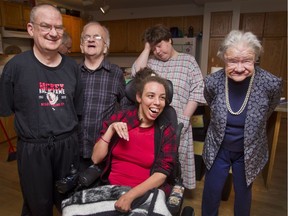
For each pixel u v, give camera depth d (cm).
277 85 123
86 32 148
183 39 507
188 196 214
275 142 216
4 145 337
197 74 178
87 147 153
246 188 141
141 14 584
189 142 188
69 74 131
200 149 232
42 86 120
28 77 117
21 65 117
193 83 177
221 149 141
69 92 129
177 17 549
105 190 111
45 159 124
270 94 125
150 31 175
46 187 128
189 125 184
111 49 614
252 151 131
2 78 117
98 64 154
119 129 120
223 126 132
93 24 151
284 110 195
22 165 124
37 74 119
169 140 122
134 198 104
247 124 126
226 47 119
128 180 123
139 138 123
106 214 101
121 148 125
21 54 119
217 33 496
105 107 152
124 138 119
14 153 292
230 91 129
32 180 125
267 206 202
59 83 126
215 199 150
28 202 132
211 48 506
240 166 140
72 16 512
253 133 127
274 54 477
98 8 584
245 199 144
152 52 188
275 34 471
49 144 124
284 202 208
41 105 120
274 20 466
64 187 121
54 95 124
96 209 103
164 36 169
